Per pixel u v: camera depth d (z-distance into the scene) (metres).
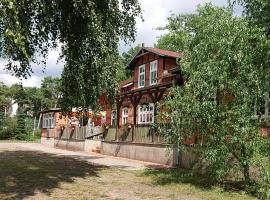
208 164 18.64
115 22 17.67
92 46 16.33
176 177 18.75
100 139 34.81
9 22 11.34
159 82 30.47
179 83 24.00
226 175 16.42
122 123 36.41
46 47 16.95
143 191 15.17
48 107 82.81
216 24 16.00
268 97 15.96
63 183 16.38
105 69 17.52
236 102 15.40
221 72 15.30
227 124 15.48
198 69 15.97
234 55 15.16
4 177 17.22
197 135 16.47
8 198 12.89
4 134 61.38
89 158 28.84
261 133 15.86
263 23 16.81
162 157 24.83
